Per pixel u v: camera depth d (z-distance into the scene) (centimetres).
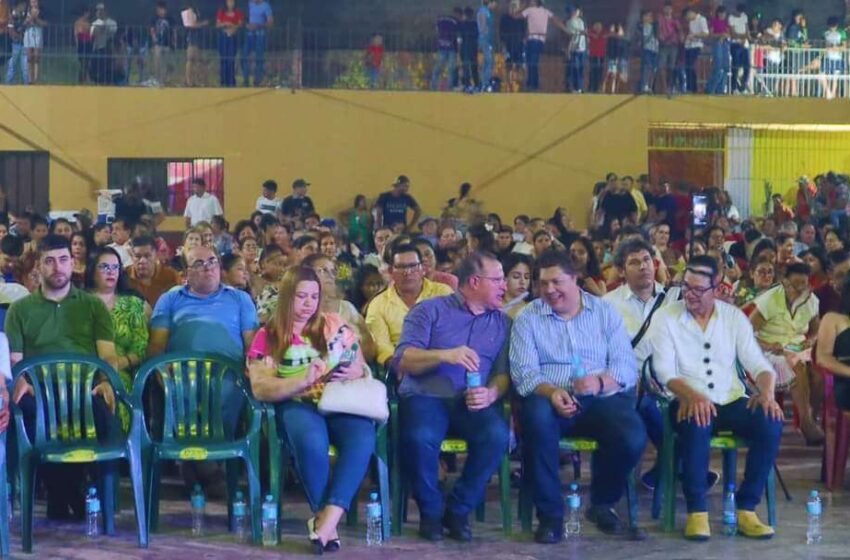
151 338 941
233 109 2380
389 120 2408
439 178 2419
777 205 2291
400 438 859
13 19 2361
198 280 940
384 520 852
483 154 2422
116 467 878
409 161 2416
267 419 848
